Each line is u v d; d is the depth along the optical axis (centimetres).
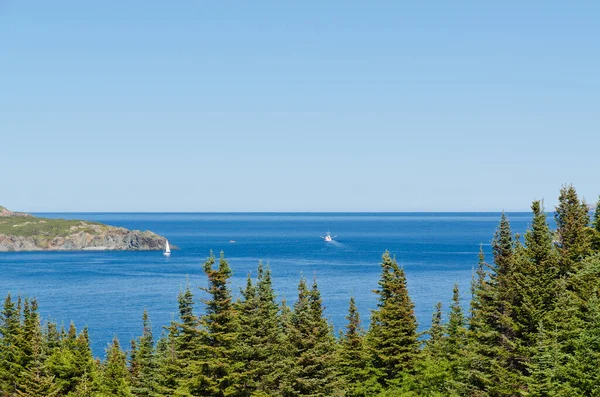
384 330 5472
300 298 5184
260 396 4778
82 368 6066
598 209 5050
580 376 3812
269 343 5000
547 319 4312
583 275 4447
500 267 4794
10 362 5972
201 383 4850
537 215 4678
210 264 4969
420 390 5247
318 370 4947
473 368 4694
